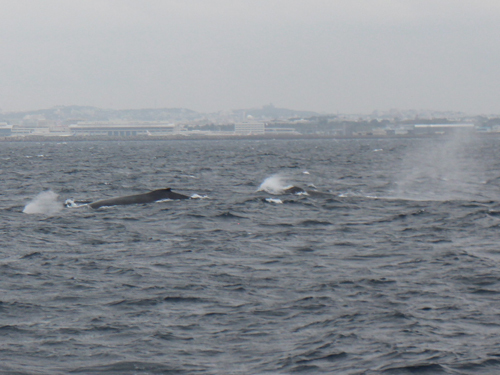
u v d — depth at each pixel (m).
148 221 64.56
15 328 31.78
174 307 35.25
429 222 64.25
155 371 27.05
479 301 36.06
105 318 33.41
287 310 34.66
